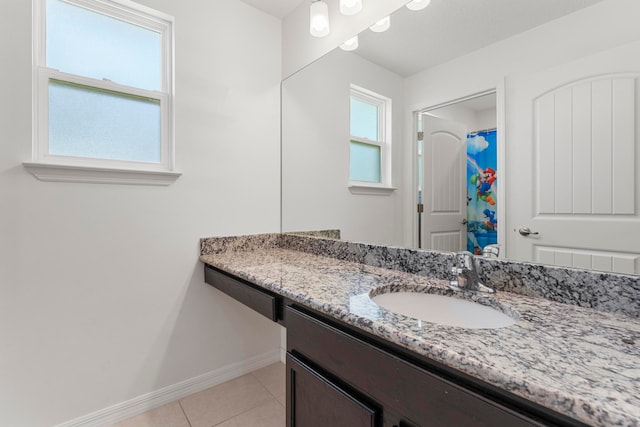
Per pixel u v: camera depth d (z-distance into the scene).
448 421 0.59
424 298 1.08
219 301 1.83
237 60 1.88
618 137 0.81
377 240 1.49
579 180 0.88
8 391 1.25
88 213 1.41
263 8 1.97
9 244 1.24
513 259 1.01
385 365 0.71
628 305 0.79
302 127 1.92
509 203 1.03
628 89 0.79
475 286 1.03
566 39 0.90
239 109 1.89
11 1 1.24
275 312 1.16
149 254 1.58
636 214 0.78
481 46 1.11
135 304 1.54
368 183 1.54
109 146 1.50
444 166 1.22
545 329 0.70
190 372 1.73
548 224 0.94
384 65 1.46
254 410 1.61
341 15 1.67
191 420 1.53
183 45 1.67
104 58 1.50
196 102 1.72
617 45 0.81
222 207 1.82
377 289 1.06
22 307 1.27
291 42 2.01
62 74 1.38
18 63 1.25
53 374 1.35
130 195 1.52
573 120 0.89
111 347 1.48
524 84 0.99
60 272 1.35
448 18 1.21
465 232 1.14
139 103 1.59
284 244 2.06
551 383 0.47
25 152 1.27
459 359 0.56
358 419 0.77
